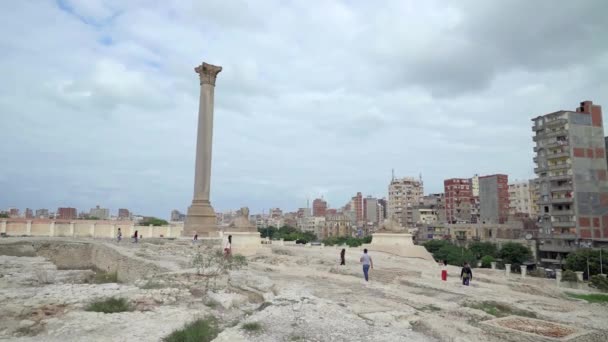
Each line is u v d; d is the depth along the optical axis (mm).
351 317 12500
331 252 40406
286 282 20328
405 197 161375
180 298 15547
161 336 10648
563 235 76438
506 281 25422
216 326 11805
